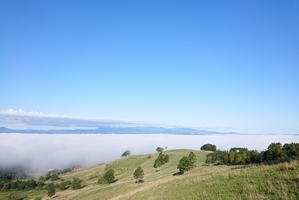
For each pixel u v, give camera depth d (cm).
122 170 15650
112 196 5969
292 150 6412
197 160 11638
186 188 3031
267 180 2058
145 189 4616
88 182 17475
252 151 7650
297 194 1609
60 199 10588
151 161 14562
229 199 1961
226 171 3253
